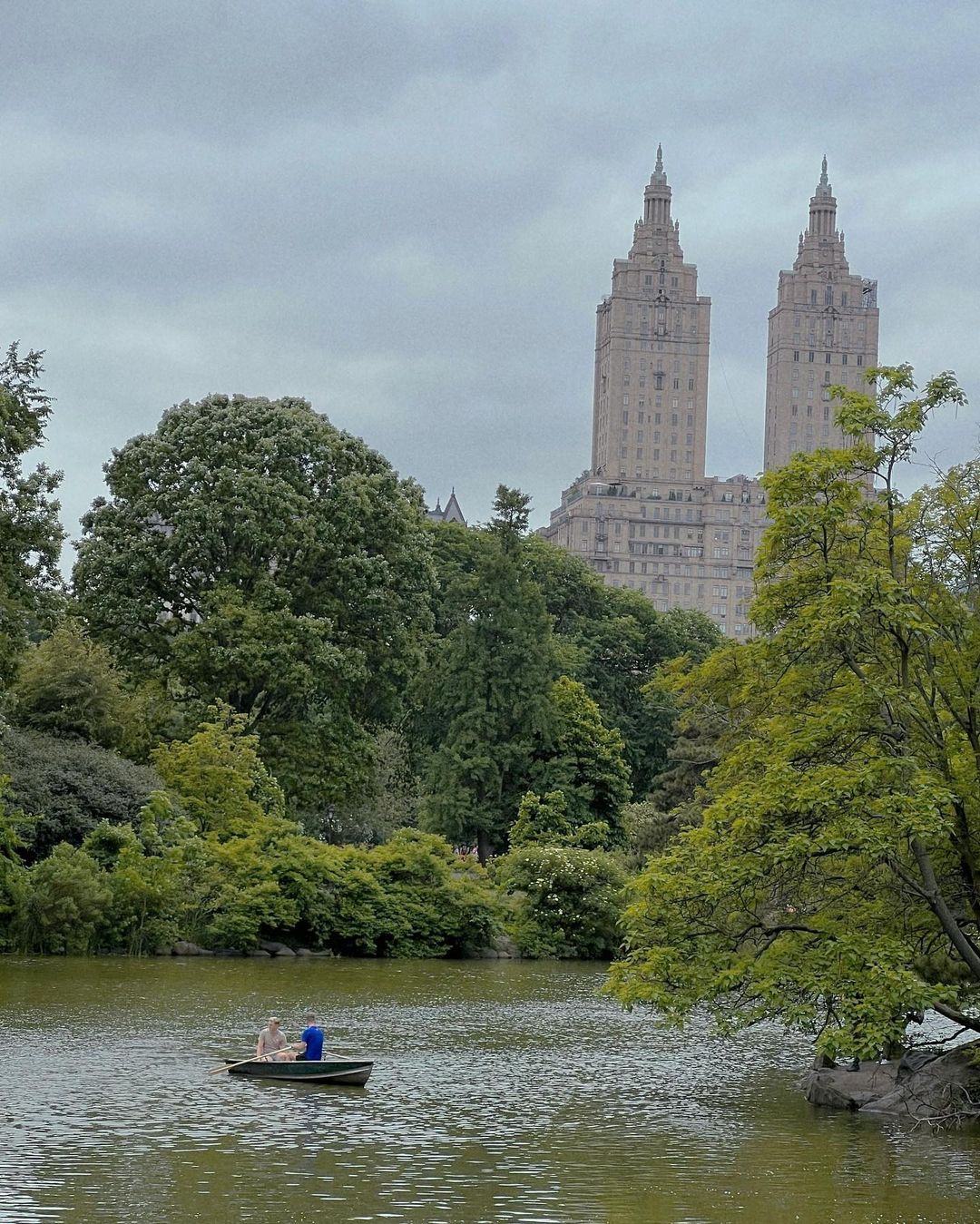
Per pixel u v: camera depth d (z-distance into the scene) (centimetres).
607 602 11331
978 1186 2061
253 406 7475
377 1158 2136
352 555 7306
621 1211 1877
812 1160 2211
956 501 2767
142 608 7075
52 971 4634
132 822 5650
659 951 2641
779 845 2527
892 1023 2442
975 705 2653
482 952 6372
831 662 2788
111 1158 2084
